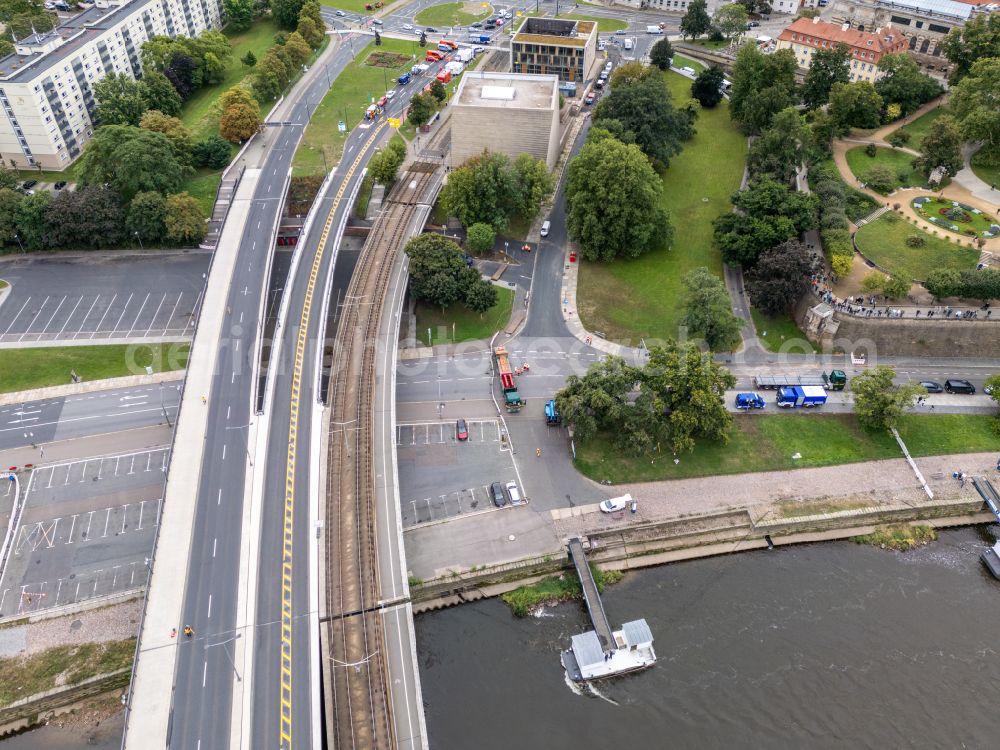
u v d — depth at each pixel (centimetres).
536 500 13400
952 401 15312
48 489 13225
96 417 14562
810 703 10894
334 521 12050
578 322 17125
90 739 10362
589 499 13450
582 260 19050
